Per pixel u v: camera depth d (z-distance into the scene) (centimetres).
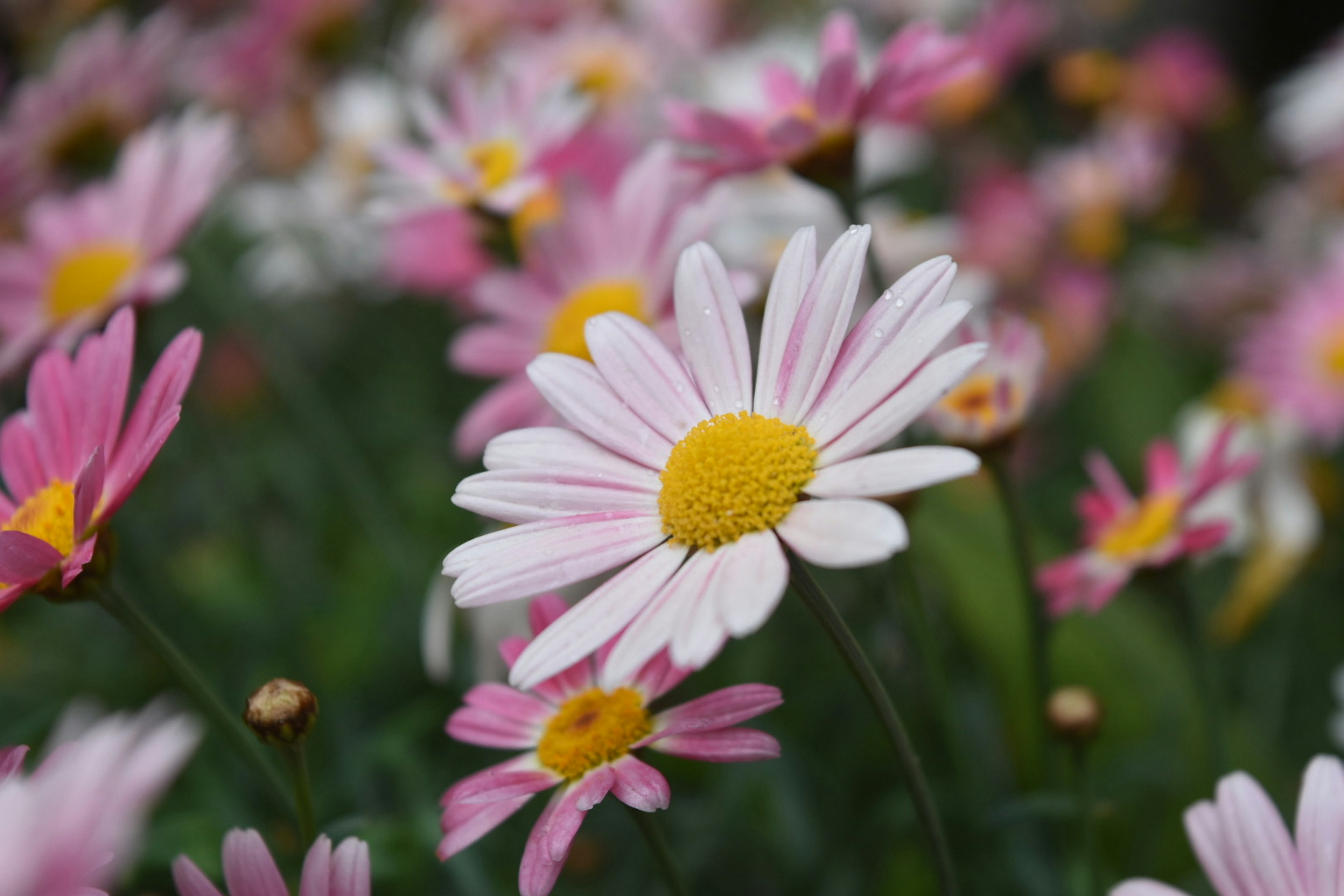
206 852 35
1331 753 48
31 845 22
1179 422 58
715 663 42
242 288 57
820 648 42
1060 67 74
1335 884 26
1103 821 38
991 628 40
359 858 26
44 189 52
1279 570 44
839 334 27
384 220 39
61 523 29
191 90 65
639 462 27
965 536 42
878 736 40
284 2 62
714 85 56
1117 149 68
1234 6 113
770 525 26
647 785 26
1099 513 34
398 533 47
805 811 38
